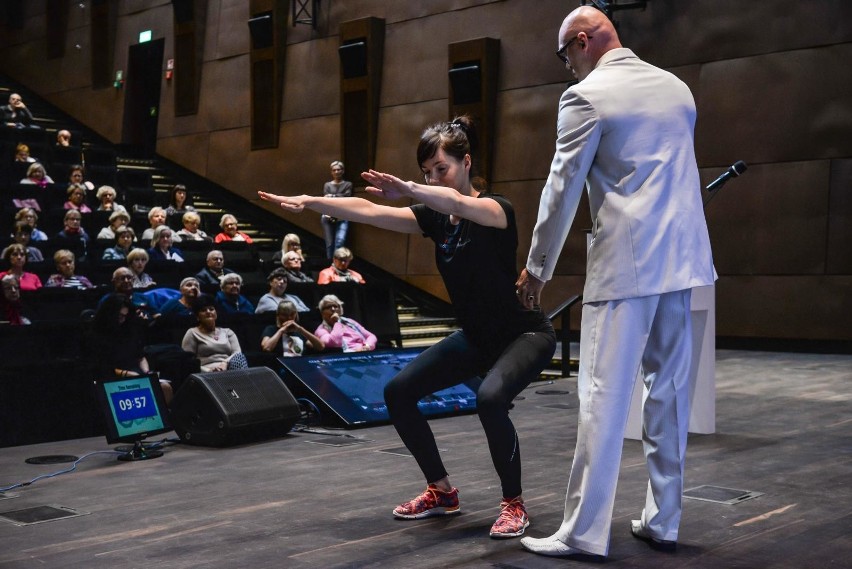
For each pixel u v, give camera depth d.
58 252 7.82
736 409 6.04
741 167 4.66
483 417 3.16
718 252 9.77
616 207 2.82
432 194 2.96
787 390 6.83
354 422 5.75
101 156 13.12
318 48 12.90
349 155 12.53
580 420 2.91
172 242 9.53
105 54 15.89
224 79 14.20
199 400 5.22
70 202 10.50
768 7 9.36
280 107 13.41
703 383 5.18
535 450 4.86
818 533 3.18
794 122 9.24
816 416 5.73
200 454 5.00
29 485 4.25
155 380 5.14
